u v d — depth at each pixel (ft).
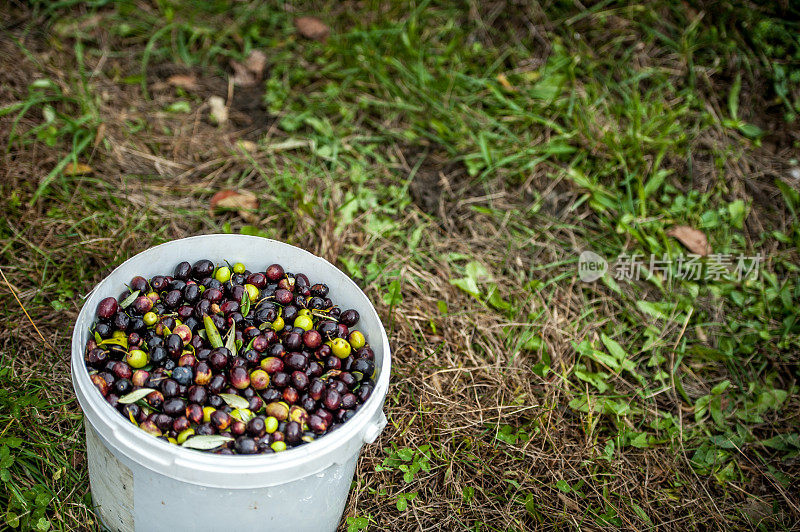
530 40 5.70
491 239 4.88
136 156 4.95
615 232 4.91
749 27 5.66
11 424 3.78
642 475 4.11
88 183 4.75
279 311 3.81
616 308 4.68
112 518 3.60
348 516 3.85
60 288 4.30
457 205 4.98
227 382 3.54
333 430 3.37
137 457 3.22
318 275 3.94
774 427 4.34
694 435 4.27
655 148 5.14
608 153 5.13
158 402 3.43
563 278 4.75
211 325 3.64
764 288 4.78
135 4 5.64
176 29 5.57
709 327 4.63
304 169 5.05
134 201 4.73
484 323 4.51
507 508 3.92
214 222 4.77
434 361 4.36
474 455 4.06
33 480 3.73
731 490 4.12
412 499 3.89
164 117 5.17
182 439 3.37
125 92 5.24
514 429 4.17
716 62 5.56
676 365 4.45
